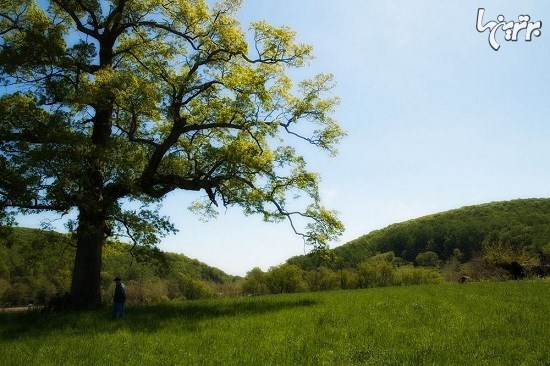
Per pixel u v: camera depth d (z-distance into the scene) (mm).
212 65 27359
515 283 30578
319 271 103875
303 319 16922
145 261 25219
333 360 10273
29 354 11773
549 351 10219
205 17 26125
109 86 22250
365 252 171375
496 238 136125
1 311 25891
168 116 25719
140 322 17453
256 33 27141
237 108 26062
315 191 27453
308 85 27203
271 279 94875
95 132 26156
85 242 24656
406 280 102562
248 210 27453
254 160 26391
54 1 25547
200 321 17359
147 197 27688
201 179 26750
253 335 13945
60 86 23516
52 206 21875
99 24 26609
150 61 26906
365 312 18375
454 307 18562
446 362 9523
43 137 20469
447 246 152125
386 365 9594
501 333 12711
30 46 22391
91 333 15062
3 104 20797
